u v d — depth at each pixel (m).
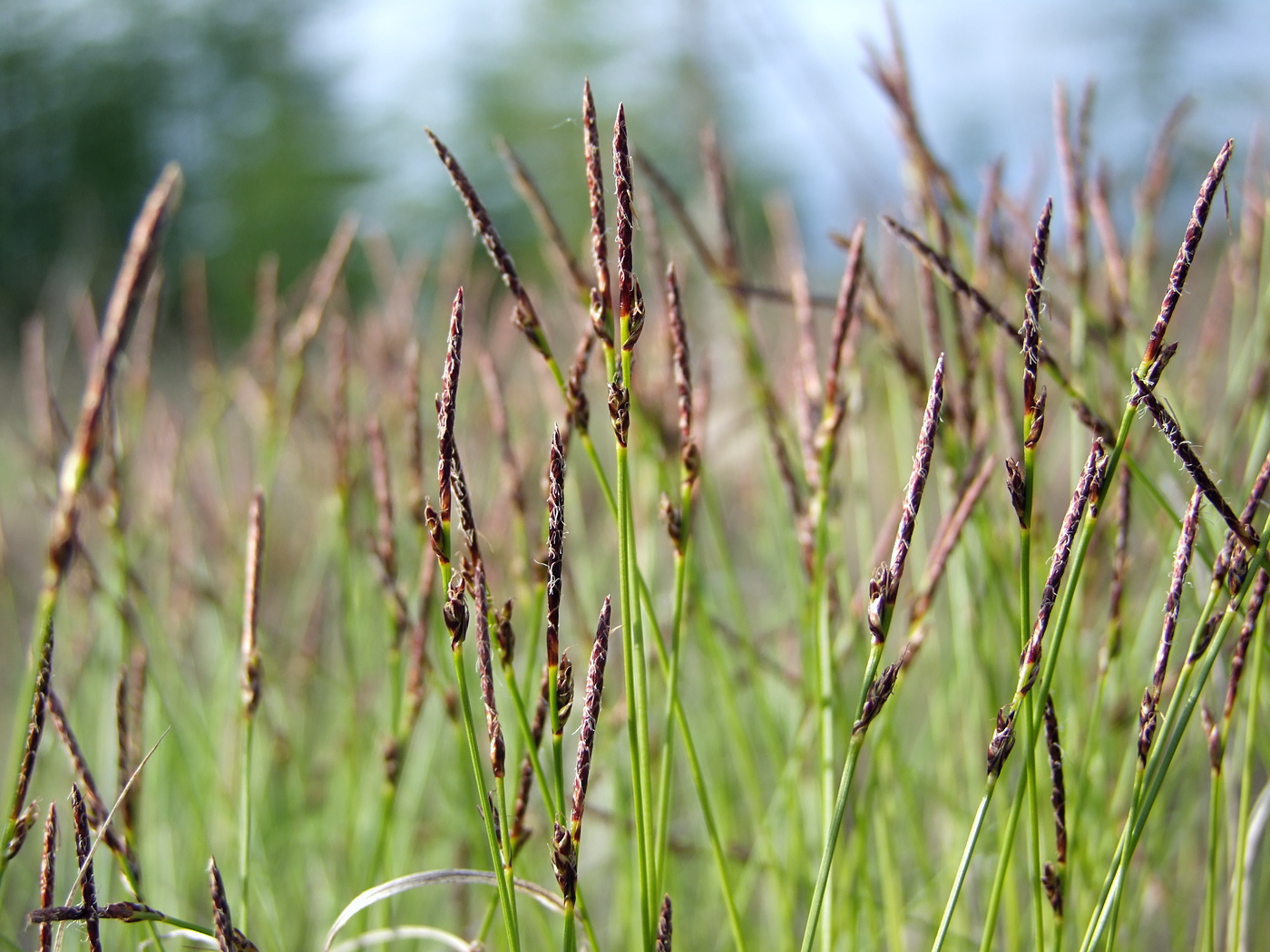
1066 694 0.54
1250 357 0.57
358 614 0.69
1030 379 0.43
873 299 0.52
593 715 0.43
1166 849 0.59
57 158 5.15
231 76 5.78
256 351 0.70
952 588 0.56
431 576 0.50
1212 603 0.45
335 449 0.58
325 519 0.75
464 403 0.79
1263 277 0.61
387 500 0.50
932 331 0.51
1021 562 0.44
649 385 0.55
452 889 0.67
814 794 0.60
